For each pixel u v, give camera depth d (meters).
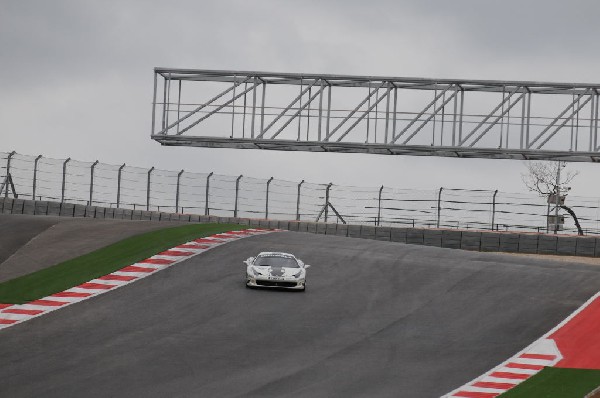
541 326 69.19
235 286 79.88
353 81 114.50
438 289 82.25
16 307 70.44
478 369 57.47
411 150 114.75
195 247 94.88
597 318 70.38
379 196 141.88
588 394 49.97
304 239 105.19
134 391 49.50
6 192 129.88
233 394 49.62
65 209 131.38
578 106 109.56
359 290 81.12
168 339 62.41
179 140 117.00
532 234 135.88
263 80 115.75
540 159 114.25
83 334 63.06
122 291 76.50
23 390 49.22
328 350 61.41
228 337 63.69
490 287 83.06
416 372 56.53
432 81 111.69
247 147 117.62
